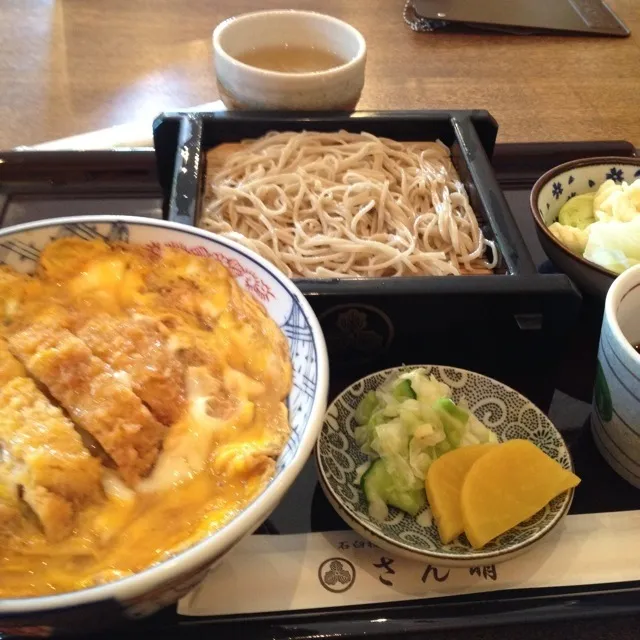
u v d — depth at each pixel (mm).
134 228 318
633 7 781
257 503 236
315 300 355
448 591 306
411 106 601
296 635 290
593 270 391
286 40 533
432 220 436
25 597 211
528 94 630
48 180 478
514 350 385
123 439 255
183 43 671
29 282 304
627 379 323
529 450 331
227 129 470
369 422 347
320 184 448
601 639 301
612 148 518
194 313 308
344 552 315
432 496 322
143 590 214
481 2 740
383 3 746
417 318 369
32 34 667
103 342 286
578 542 324
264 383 294
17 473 240
